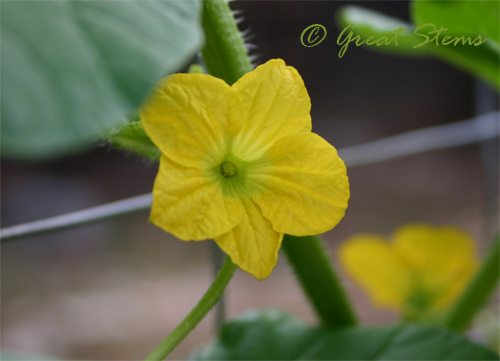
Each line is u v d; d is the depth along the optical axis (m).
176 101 0.23
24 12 0.21
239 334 0.30
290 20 1.60
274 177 0.24
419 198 1.38
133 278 1.06
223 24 0.27
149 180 1.58
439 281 0.35
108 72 0.21
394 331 0.30
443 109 1.82
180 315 0.92
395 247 0.35
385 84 1.80
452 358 0.29
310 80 1.73
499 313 0.44
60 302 0.96
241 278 0.96
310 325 0.30
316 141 0.24
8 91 0.20
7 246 1.14
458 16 0.32
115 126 0.24
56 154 0.20
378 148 0.42
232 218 0.24
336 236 1.19
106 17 0.21
